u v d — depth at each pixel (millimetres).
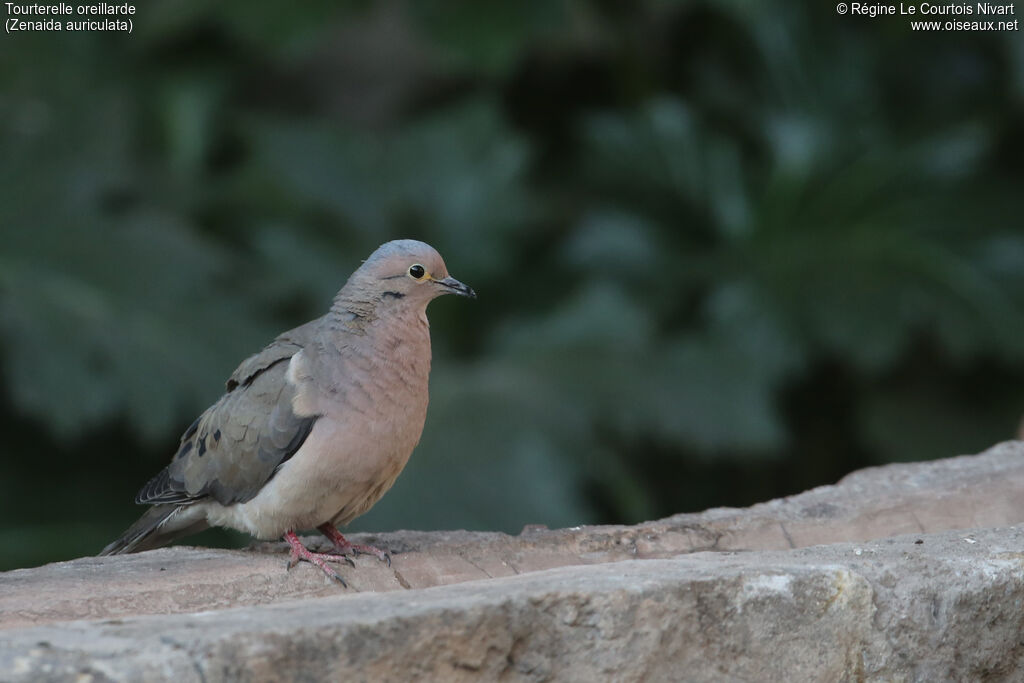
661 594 5570
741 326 13867
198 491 7434
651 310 14727
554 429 12492
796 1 16281
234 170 16234
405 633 5059
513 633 5309
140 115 16062
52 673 4605
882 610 6031
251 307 12953
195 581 6531
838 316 13883
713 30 17031
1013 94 15547
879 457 14492
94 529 12289
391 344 7055
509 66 15648
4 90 15109
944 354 14750
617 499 13500
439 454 11914
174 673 4684
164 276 12703
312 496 7078
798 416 15492
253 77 18422
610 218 15477
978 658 6309
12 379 11469
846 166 15258
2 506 12375
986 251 14586
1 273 12219
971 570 6270
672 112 15836
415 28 15664
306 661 4883
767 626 5785
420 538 7820
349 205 15086
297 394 7051
